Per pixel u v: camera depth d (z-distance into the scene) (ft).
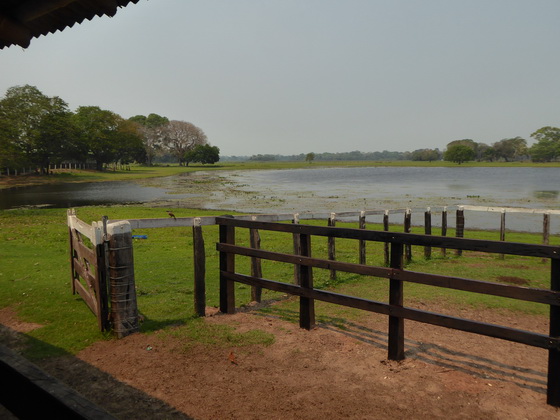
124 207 91.71
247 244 39.96
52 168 300.40
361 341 16.21
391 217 76.74
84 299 21.02
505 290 11.57
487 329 12.06
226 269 19.77
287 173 360.89
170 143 492.13
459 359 14.61
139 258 34.94
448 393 12.19
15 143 224.74
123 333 16.84
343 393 12.28
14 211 80.18
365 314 19.69
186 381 13.16
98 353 15.39
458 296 22.75
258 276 22.39
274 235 47.37
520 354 15.10
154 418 11.09
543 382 12.87
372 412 11.25
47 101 249.14
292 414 11.22
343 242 44.96
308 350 15.39
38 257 34.53
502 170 404.98
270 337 16.55
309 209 91.50
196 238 19.12
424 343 16.12
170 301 21.98
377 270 14.33
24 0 14.39
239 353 15.17
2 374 5.80
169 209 84.79
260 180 241.55
